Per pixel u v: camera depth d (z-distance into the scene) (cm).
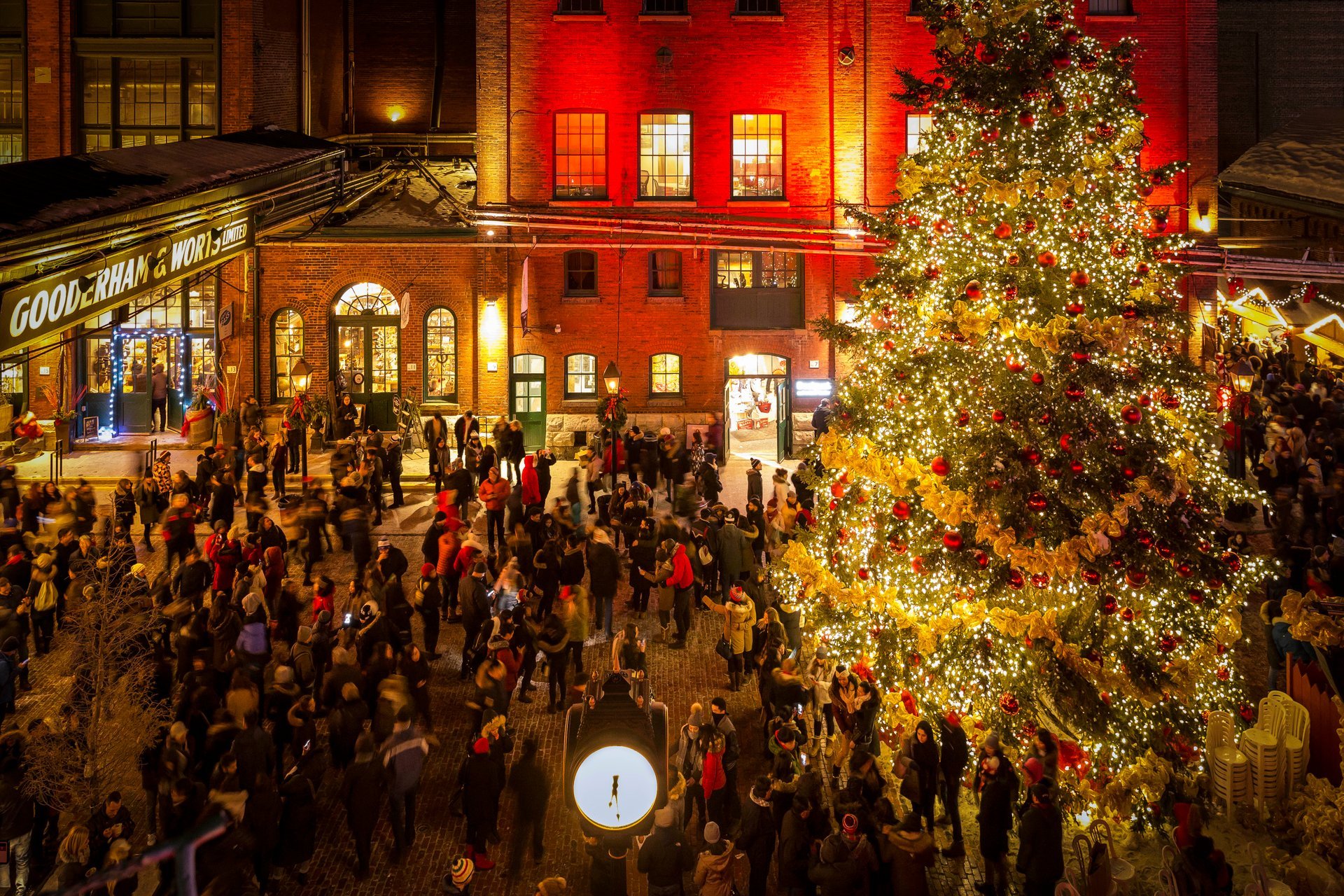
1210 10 2902
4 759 1148
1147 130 2933
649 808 982
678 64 2925
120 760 1280
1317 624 1307
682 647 1781
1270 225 3209
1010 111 1340
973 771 1357
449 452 2958
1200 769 1366
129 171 1917
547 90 2920
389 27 3609
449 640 1805
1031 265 1338
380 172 3159
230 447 2675
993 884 1155
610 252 2964
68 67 3028
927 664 1423
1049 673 1357
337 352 3025
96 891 1044
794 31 2916
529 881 1199
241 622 1497
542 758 1423
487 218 2817
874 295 1506
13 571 1666
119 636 1288
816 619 1558
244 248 2261
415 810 1305
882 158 2927
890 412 1447
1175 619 1348
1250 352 2747
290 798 1141
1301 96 3925
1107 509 1284
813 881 1038
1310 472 1948
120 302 1717
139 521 2373
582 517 2245
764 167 2956
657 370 3008
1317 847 1191
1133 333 1341
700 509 2091
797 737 1341
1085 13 2919
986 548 1354
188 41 3045
